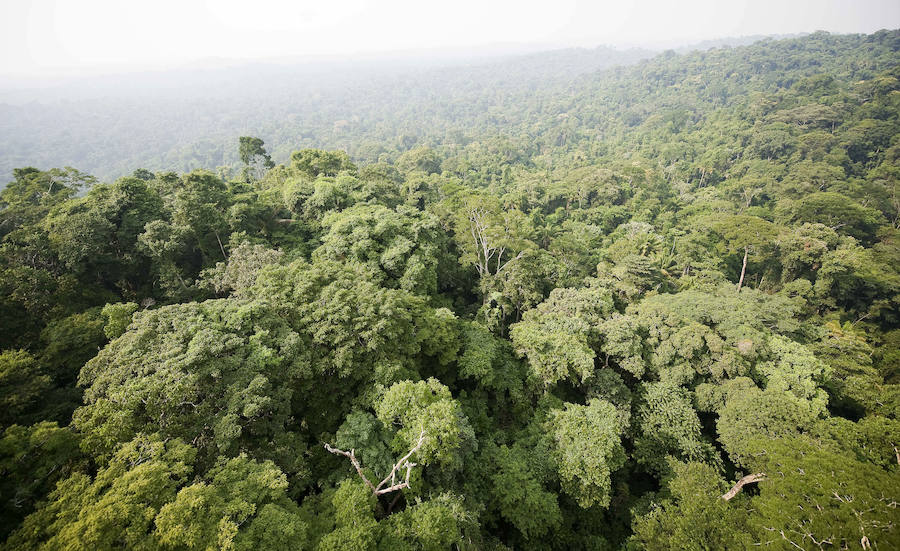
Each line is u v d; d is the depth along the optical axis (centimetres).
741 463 2262
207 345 1894
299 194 4556
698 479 2169
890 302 4606
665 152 12031
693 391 2848
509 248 4538
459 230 4516
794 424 2277
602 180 8388
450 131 19475
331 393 2305
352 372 2258
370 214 3862
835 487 1656
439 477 2050
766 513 1756
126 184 3650
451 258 4272
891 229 5838
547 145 17175
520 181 9944
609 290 4106
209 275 3272
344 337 2231
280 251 3238
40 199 4156
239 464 1562
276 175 6025
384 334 2366
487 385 2919
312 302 2427
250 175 7138
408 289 3303
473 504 2061
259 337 2062
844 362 3009
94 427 1592
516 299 3922
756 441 2156
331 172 6069
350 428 1981
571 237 5728
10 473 1420
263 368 1952
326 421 2241
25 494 1392
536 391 2902
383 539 1519
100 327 2562
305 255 3850
